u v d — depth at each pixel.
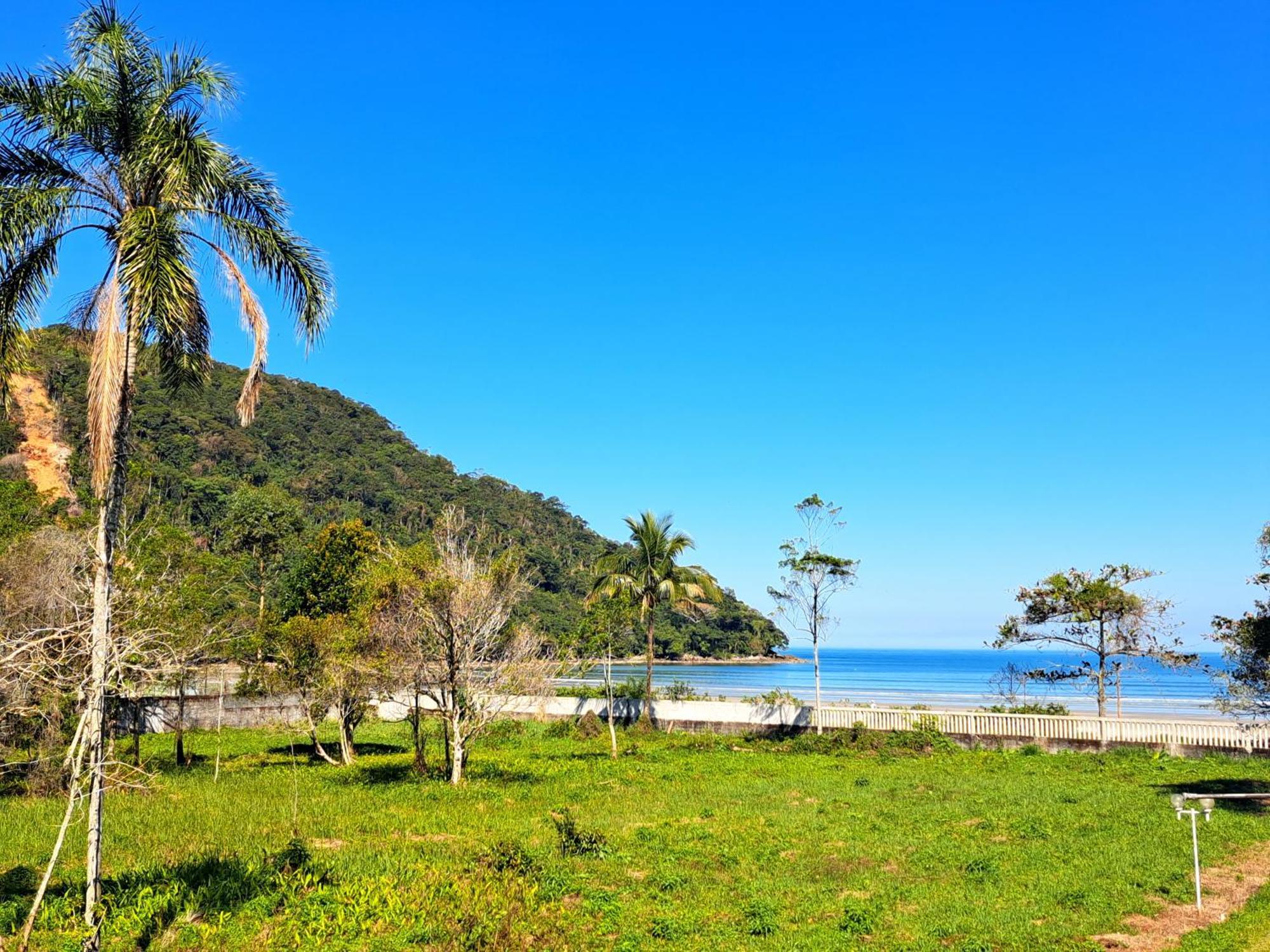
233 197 13.09
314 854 15.82
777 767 29.48
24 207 11.43
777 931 12.08
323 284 13.49
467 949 11.30
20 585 20.95
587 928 12.26
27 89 11.70
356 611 30.53
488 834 18.33
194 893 12.98
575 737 39.25
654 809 21.36
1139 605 31.64
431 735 39.94
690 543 40.88
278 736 39.31
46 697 17.52
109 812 19.42
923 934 11.80
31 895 13.13
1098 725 30.31
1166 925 12.23
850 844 17.17
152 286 11.04
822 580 36.62
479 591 25.70
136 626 17.97
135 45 12.06
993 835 18.00
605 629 34.72
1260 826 18.25
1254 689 20.61
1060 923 12.16
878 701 68.19
